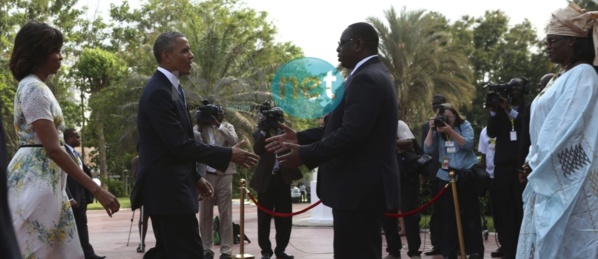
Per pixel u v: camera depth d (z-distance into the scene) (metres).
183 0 47.38
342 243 4.57
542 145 4.65
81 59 42.97
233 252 10.23
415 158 8.91
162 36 5.04
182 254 4.92
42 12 42.16
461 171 8.41
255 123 29.98
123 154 37.78
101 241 13.08
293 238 12.29
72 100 45.12
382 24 39.59
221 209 9.10
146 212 4.90
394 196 4.52
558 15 4.86
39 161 4.55
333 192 4.58
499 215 8.42
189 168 5.02
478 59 51.69
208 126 8.76
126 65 44.34
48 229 4.55
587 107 4.60
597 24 4.77
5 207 1.61
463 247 7.98
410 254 9.11
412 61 39.47
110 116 38.06
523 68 50.59
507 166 8.05
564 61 4.89
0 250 1.57
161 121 4.81
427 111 40.44
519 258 4.93
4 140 1.68
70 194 8.87
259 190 8.92
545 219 4.61
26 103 4.50
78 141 10.08
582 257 4.56
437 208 8.91
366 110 4.35
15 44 4.68
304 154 4.44
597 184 4.57
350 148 4.38
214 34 32.97
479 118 49.47
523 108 8.09
